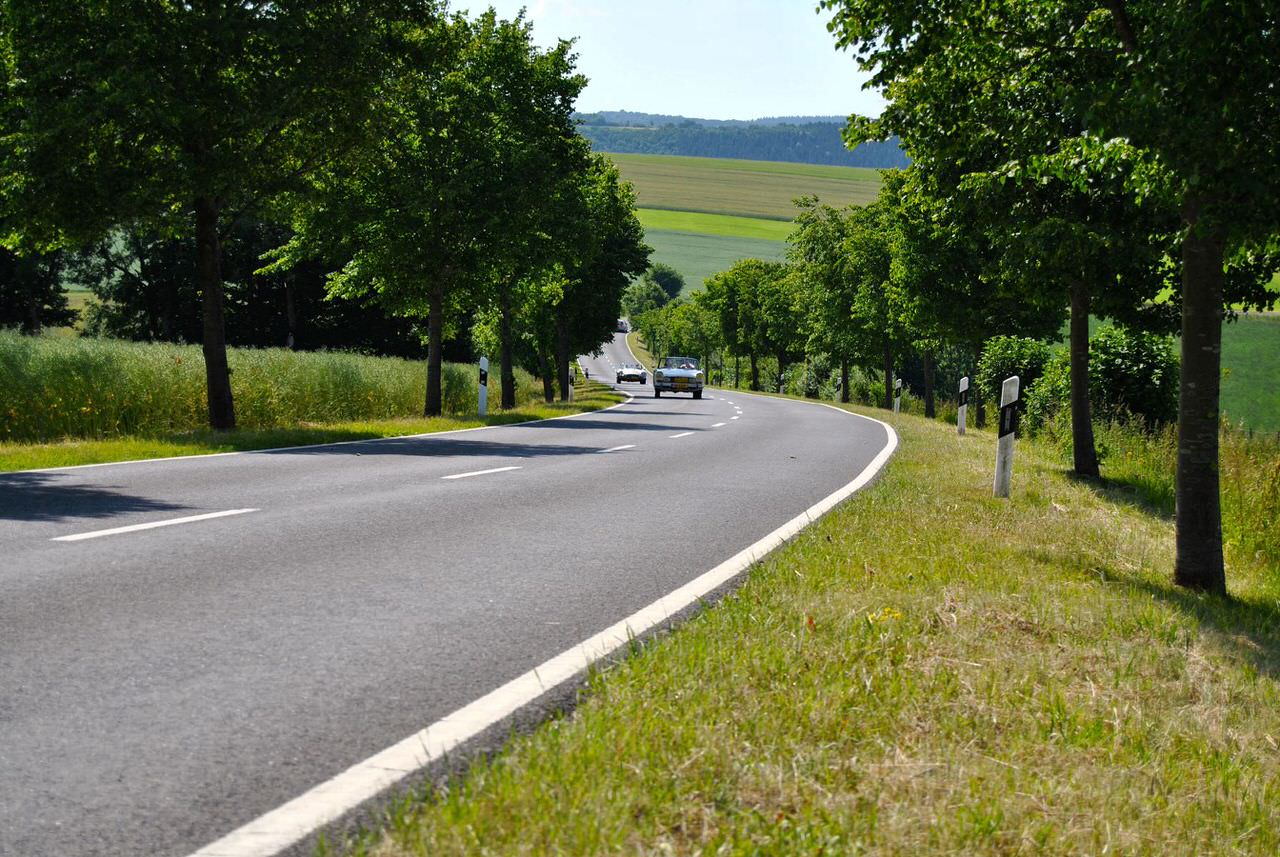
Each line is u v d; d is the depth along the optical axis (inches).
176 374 800.3
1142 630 237.6
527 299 1450.5
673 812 121.7
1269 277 494.0
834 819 123.4
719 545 315.3
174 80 670.5
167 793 125.6
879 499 414.0
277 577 250.5
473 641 199.0
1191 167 256.8
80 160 671.8
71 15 653.9
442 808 118.6
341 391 1018.7
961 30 339.9
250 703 159.3
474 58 1108.5
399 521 342.6
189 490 407.8
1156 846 132.0
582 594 243.0
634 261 1843.0
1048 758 154.8
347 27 724.0
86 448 551.2
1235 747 173.9
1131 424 780.0
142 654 183.3
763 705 158.7
